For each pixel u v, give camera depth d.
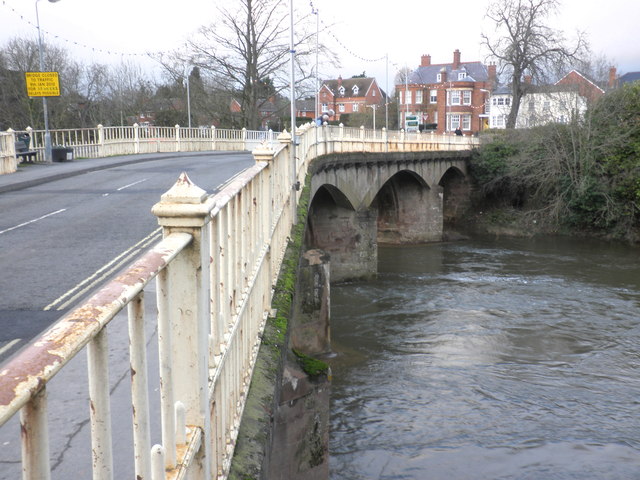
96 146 28.47
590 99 44.25
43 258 8.52
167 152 35.03
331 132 25.58
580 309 22.77
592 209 39.84
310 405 9.30
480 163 47.16
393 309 23.59
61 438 3.53
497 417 13.59
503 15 58.00
